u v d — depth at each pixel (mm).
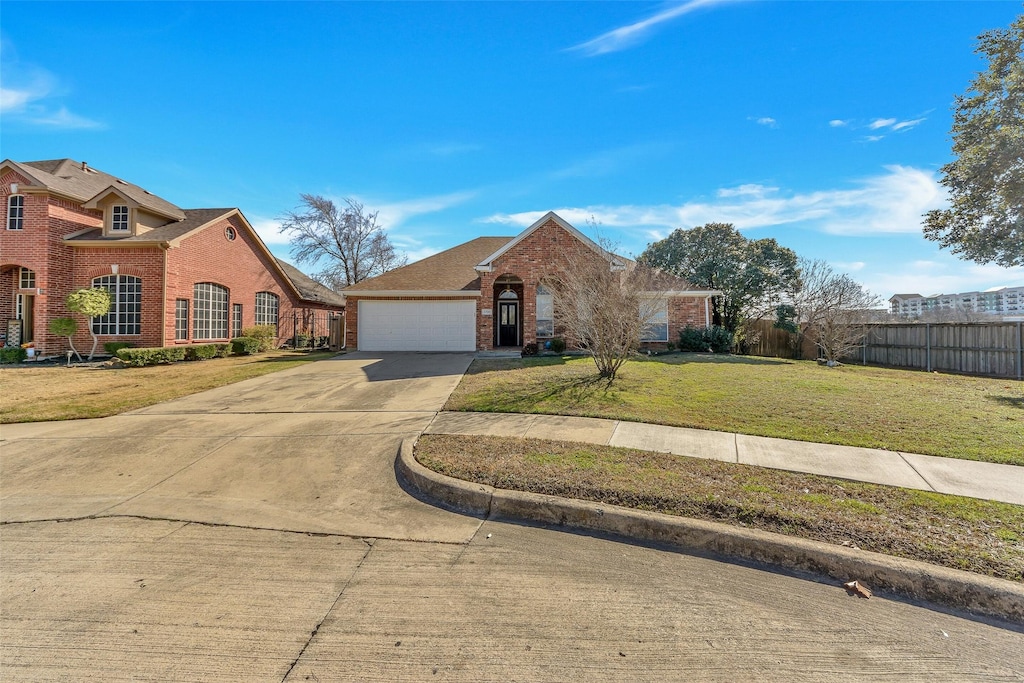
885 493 4277
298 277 29328
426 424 7156
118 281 16891
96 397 9641
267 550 3629
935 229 13555
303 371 13047
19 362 15414
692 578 3227
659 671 2324
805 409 7766
